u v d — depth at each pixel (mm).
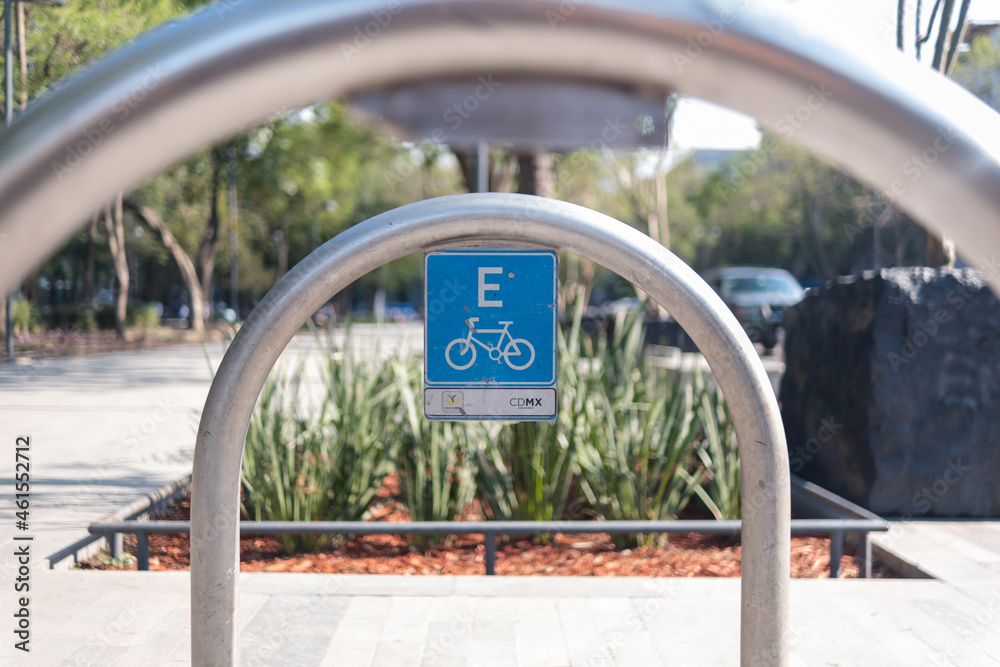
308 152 22391
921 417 5184
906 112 586
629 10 508
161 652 3080
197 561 1779
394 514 5023
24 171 509
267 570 4191
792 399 6371
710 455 5059
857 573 4172
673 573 4156
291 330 1686
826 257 37312
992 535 4730
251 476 4543
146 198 26562
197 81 502
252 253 42469
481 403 1818
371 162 24484
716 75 562
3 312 19297
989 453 5176
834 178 25891
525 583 3848
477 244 1798
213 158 22922
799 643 3193
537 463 4480
